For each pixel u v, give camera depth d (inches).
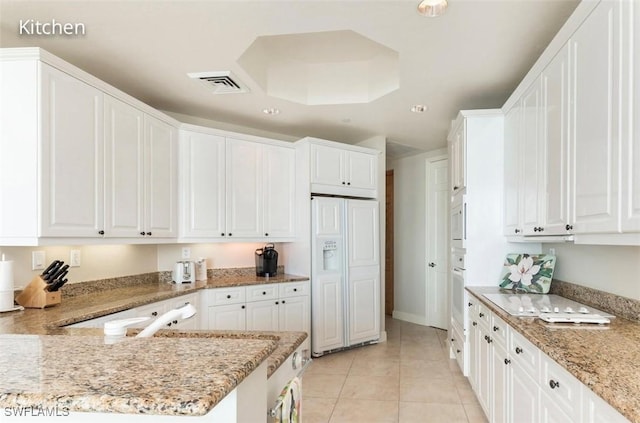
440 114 156.6
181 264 145.8
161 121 129.1
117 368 35.6
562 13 83.6
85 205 94.4
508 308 89.6
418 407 115.7
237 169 155.2
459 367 145.4
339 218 171.6
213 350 41.4
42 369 35.4
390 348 175.5
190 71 115.3
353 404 118.0
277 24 88.9
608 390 42.4
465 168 128.6
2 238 82.2
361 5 81.2
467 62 108.2
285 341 60.9
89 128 95.9
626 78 57.1
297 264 170.4
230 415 34.5
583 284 97.4
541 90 92.7
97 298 109.0
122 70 114.3
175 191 137.0
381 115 158.4
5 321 78.0
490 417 96.1
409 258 235.1
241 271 169.9
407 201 238.1
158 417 34.7
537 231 95.3
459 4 80.6
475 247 127.6
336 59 142.4
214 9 83.0
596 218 66.1
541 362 63.5
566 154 78.2
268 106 146.7
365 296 178.4
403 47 99.3
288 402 50.6
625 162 57.5
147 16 85.4
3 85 82.6
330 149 172.7
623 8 57.9
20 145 81.8
